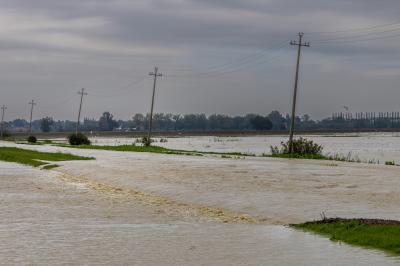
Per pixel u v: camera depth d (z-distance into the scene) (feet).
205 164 169.17
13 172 150.71
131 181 119.75
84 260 48.75
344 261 47.73
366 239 55.26
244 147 369.71
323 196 90.38
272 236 59.67
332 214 72.33
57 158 205.16
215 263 47.85
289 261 48.21
